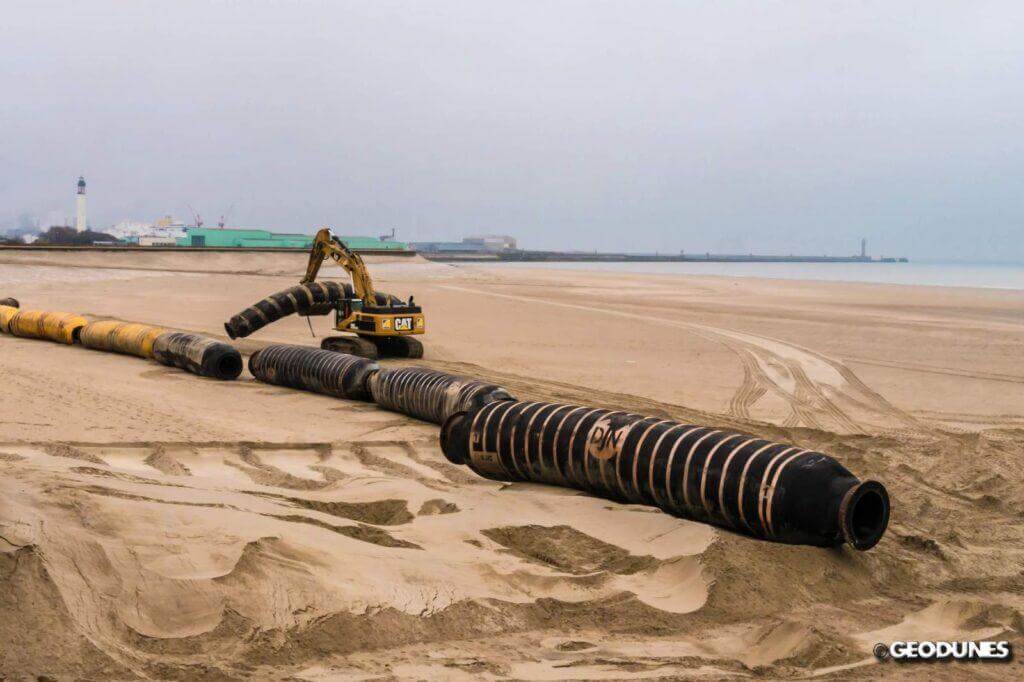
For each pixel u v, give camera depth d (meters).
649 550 9.84
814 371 26.20
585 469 11.90
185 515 9.09
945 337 35.19
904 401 21.78
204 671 6.62
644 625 8.23
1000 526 12.12
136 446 14.84
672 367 26.53
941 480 14.59
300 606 7.56
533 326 37.59
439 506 11.41
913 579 9.90
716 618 8.51
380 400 18.83
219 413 17.86
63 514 8.58
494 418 13.21
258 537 8.56
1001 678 7.43
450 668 7.01
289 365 21.22
